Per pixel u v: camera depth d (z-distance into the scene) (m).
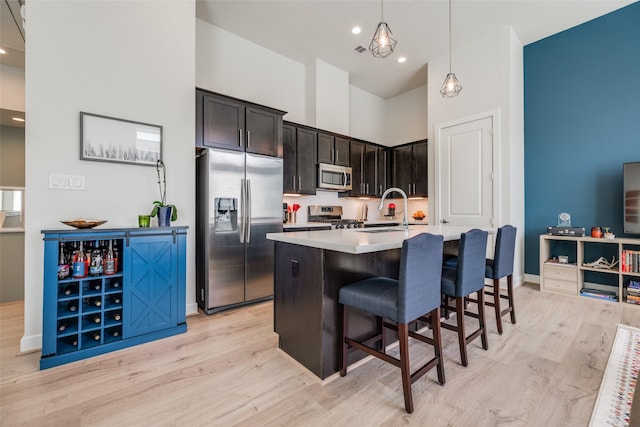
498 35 3.80
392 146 5.71
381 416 1.45
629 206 3.16
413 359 2.02
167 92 2.76
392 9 3.40
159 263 2.34
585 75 3.65
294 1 3.29
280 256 2.10
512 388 1.67
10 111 3.84
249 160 3.21
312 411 1.49
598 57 3.56
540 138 3.97
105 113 2.43
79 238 2.03
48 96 2.20
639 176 3.11
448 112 4.30
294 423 1.41
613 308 3.03
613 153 3.47
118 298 2.28
